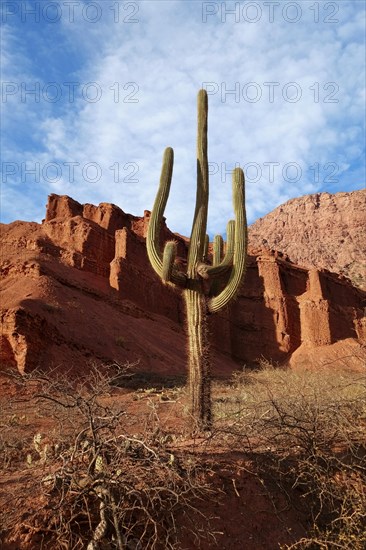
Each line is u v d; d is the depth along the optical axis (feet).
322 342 171.12
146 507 12.18
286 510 14.98
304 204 570.87
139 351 101.24
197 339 23.76
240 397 36.19
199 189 26.78
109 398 42.83
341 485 15.79
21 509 11.96
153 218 26.30
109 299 130.11
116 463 12.82
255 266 188.55
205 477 14.42
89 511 12.22
